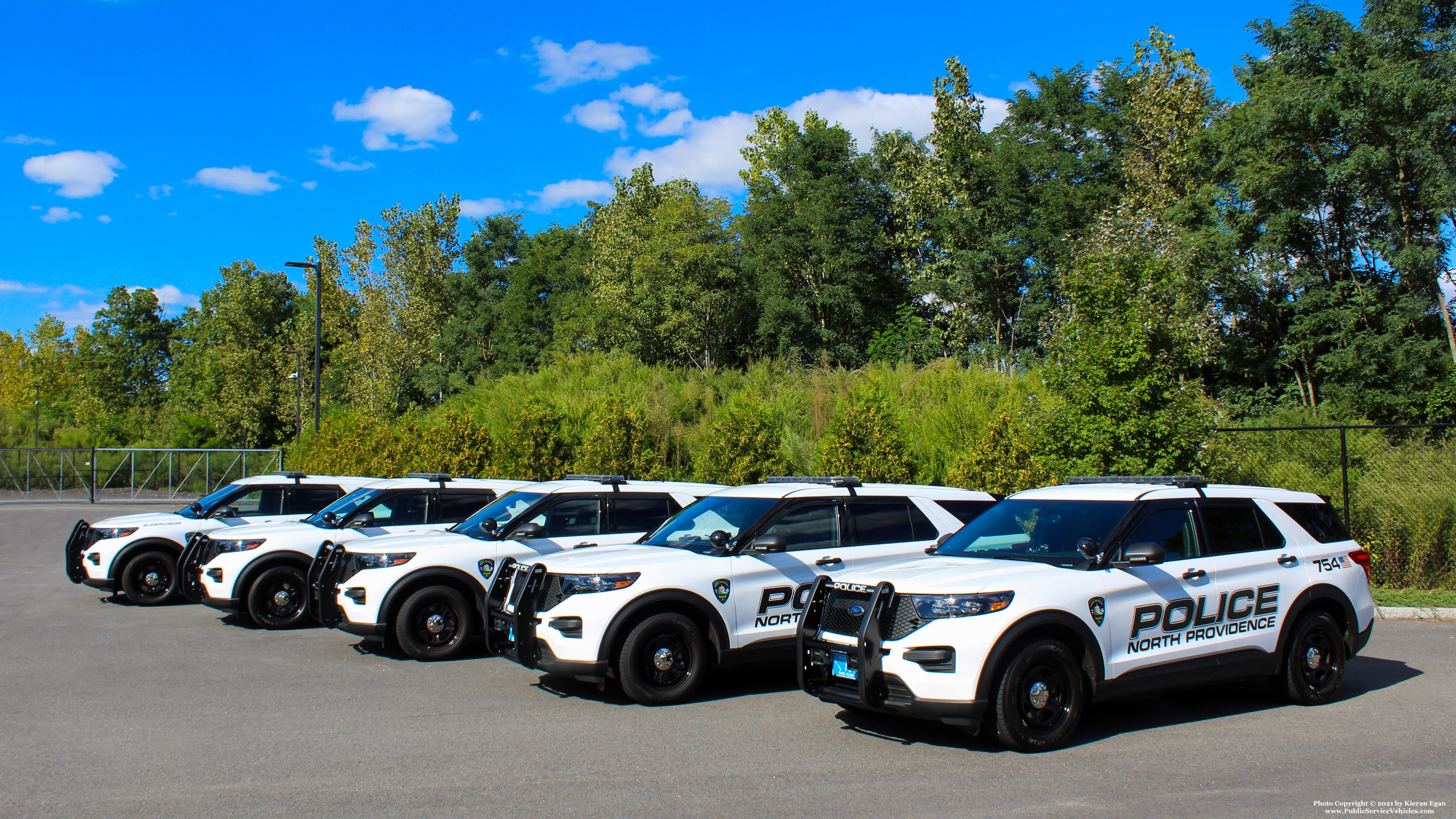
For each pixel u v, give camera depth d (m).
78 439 64.12
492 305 55.91
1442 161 23.84
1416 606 11.25
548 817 4.86
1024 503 7.45
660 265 36.56
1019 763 5.76
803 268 37.56
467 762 5.87
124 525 13.34
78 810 4.98
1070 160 33.34
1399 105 24.02
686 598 7.53
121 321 88.00
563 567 7.66
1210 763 5.73
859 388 15.84
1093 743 6.20
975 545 7.22
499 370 50.47
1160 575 6.54
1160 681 6.42
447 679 8.51
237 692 7.91
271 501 13.82
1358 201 26.00
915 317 35.62
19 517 30.97
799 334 36.38
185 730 6.66
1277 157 26.45
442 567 9.48
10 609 12.61
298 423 50.84
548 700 7.63
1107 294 11.43
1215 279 25.86
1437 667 8.45
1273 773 5.50
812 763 5.82
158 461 42.44
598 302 39.19
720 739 6.42
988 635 5.85
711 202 38.44
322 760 5.92
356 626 9.35
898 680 5.92
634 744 6.28
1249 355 26.88
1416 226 25.52
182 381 76.88
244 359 63.97
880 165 41.09
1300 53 26.12
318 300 29.84
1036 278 32.62
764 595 7.86
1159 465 10.90
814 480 8.92
